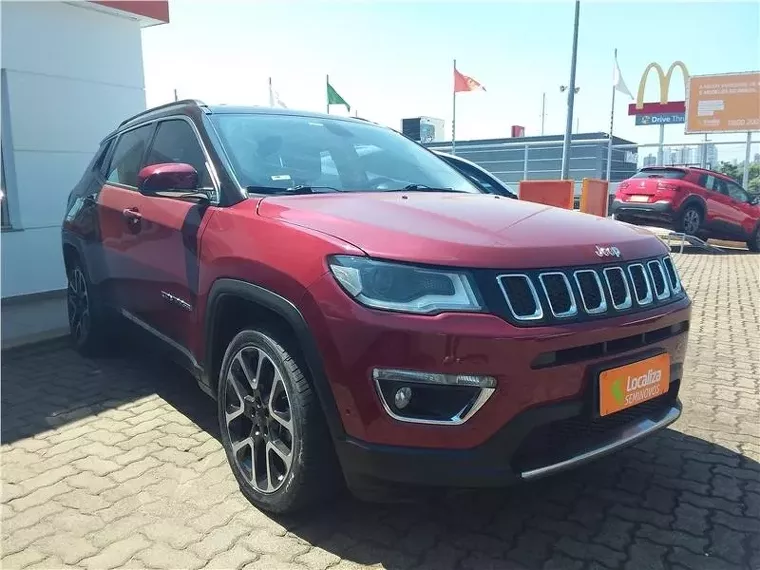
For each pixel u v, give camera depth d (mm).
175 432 3590
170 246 3365
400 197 3115
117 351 4945
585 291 2438
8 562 2451
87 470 3160
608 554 2523
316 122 3898
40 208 6945
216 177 3189
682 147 22266
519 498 2926
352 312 2270
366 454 2289
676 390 2895
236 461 2873
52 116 6973
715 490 3014
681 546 2576
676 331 2793
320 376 2367
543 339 2236
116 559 2471
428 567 2436
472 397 2205
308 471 2482
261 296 2588
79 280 4922
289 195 3055
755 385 4480
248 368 2777
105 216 4223
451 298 2238
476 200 3221
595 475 3146
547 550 2547
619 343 2492
